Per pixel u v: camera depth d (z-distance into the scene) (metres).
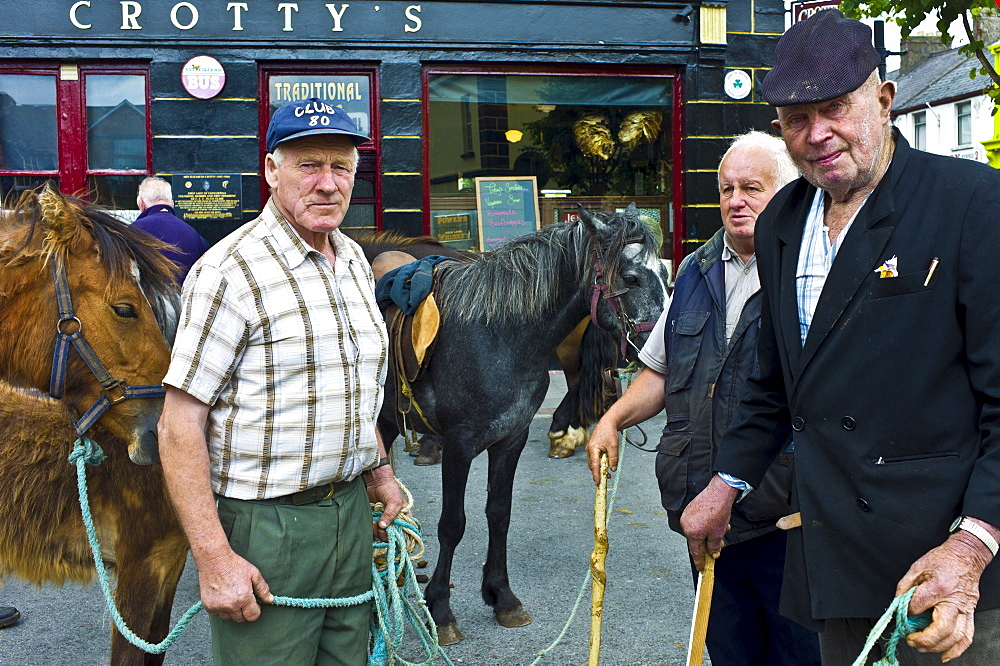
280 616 2.03
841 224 1.85
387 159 8.46
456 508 3.73
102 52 8.03
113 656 2.62
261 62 8.29
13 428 2.55
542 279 3.65
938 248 1.66
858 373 1.74
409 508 2.49
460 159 8.68
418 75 8.43
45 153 8.17
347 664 2.21
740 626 2.58
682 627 3.83
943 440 1.68
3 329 2.37
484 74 8.60
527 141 8.77
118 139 8.23
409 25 8.37
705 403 2.45
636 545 4.86
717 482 2.17
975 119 21.80
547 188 8.86
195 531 1.91
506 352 3.67
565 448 6.75
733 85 8.74
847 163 1.75
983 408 1.64
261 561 2.00
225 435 2.00
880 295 1.71
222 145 8.23
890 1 5.23
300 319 2.00
